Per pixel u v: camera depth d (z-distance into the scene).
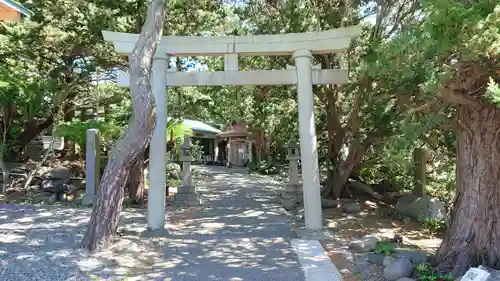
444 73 3.88
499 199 4.46
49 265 4.53
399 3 8.26
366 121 9.48
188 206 9.66
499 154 4.41
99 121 11.67
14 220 7.20
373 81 7.80
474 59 3.64
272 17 9.24
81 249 5.03
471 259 4.42
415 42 3.88
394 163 8.06
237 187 13.85
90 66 10.63
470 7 3.51
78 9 9.17
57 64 11.04
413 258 4.92
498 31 3.12
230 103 17.84
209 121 29.53
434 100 4.74
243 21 9.76
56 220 7.25
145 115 5.23
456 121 4.87
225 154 30.08
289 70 6.80
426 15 3.48
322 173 13.58
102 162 11.73
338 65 9.41
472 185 4.55
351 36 6.49
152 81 6.74
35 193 9.93
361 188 11.07
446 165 9.15
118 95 13.32
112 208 5.23
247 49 6.79
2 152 10.65
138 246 5.46
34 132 12.95
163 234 6.39
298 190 10.47
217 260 5.13
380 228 7.46
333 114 10.05
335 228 7.30
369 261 5.14
